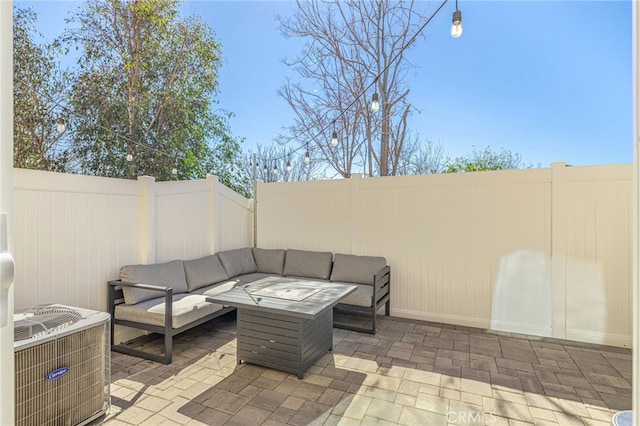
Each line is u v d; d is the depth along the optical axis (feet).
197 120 24.14
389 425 7.36
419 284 15.11
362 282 15.11
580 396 8.57
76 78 19.84
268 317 9.87
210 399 8.33
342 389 8.85
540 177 13.10
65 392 6.85
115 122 20.56
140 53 21.66
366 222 16.24
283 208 18.44
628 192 11.96
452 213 14.53
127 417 7.58
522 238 13.37
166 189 13.96
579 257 12.53
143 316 10.70
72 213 10.57
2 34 2.12
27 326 6.84
